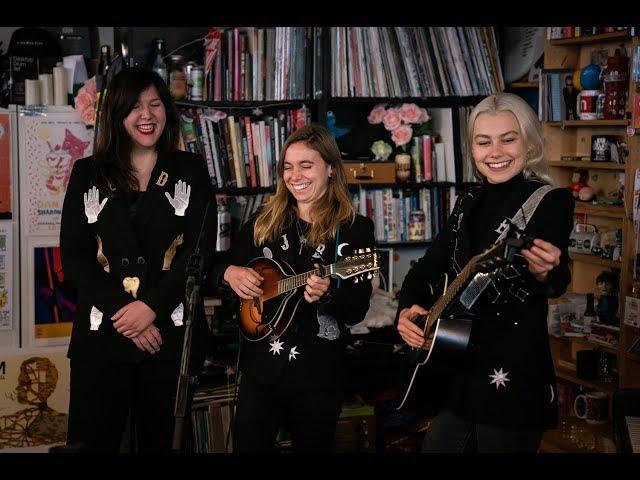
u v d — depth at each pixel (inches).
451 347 94.2
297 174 111.8
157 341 113.4
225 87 161.2
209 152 159.6
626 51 157.0
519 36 175.9
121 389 115.0
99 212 114.6
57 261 152.3
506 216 93.1
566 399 165.8
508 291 92.3
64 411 153.3
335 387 110.1
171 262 115.8
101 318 114.0
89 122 150.2
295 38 162.2
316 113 169.5
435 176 174.9
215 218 119.0
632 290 145.3
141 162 118.7
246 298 112.3
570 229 92.0
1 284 149.9
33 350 151.6
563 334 163.6
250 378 112.1
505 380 92.5
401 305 107.1
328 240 111.3
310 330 110.1
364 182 168.9
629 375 146.1
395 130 172.2
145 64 167.8
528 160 95.3
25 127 150.0
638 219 142.4
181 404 98.4
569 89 162.9
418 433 162.7
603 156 155.3
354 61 165.2
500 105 94.3
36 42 156.1
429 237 173.9
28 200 150.7
